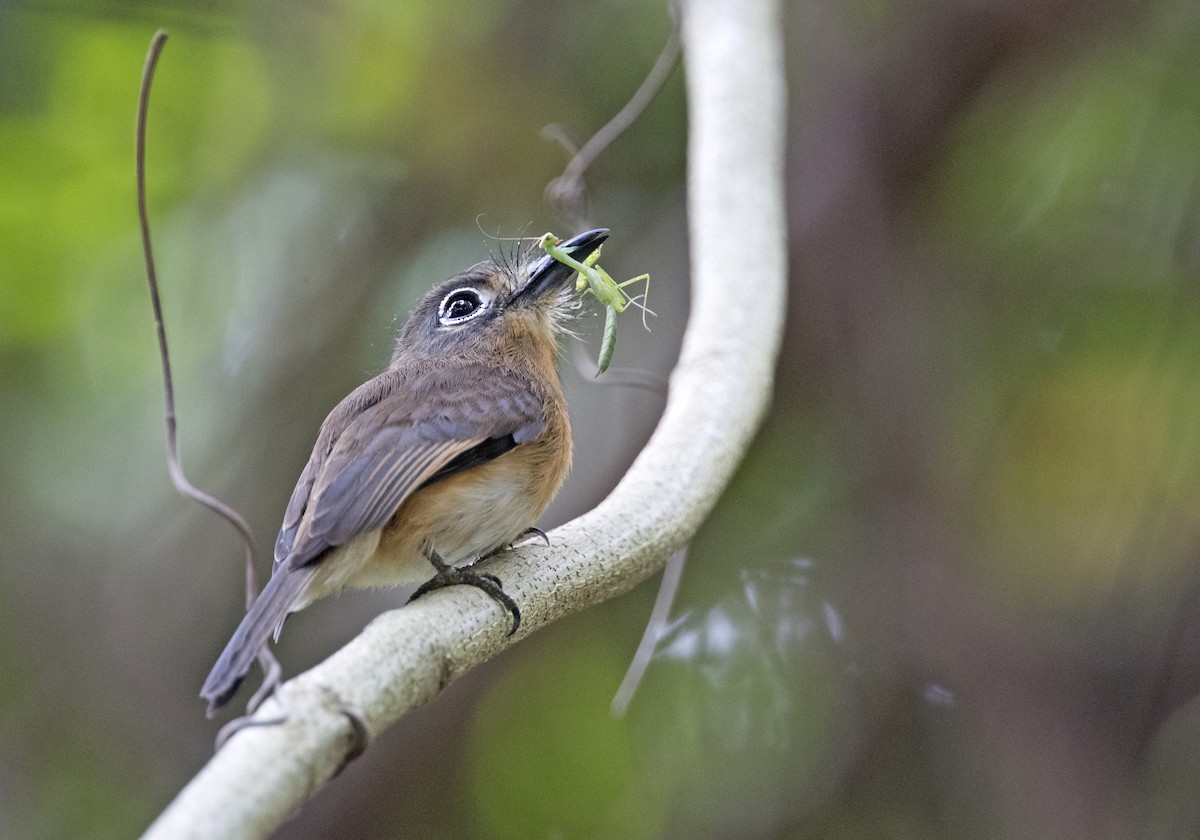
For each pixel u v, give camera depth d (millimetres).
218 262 12656
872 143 12328
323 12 12641
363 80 12750
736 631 11977
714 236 8219
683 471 6617
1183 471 11680
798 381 12258
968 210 12336
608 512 6258
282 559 6578
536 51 12695
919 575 11898
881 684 11836
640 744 11977
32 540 12625
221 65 12531
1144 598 11727
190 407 12586
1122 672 11641
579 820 11977
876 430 12062
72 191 12086
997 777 11484
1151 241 11836
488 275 8086
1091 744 11500
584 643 12289
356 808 11711
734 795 11766
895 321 12164
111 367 12453
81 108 12141
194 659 12641
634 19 12555
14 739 12367
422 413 6727
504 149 12742
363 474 6410
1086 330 11945
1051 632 11828
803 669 11875
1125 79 11945
